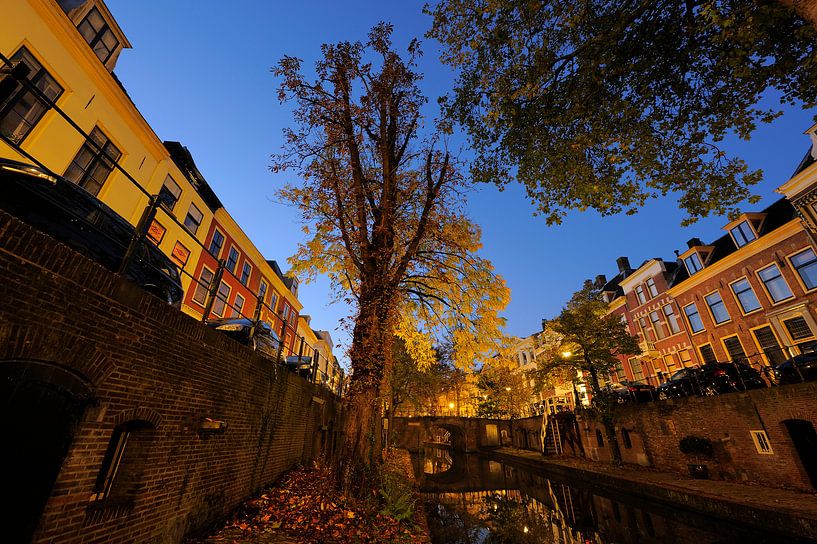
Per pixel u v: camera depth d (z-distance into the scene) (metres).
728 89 7.16
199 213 18.61
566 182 8.72
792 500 10.36
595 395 20.95
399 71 11.70
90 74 11.52
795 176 17.12
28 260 3.13
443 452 47.03
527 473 25.88
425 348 14.80
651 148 8.09
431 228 11.01
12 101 9.48
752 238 20.52
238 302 22.61
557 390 36.38
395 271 10.94
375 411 9.08
